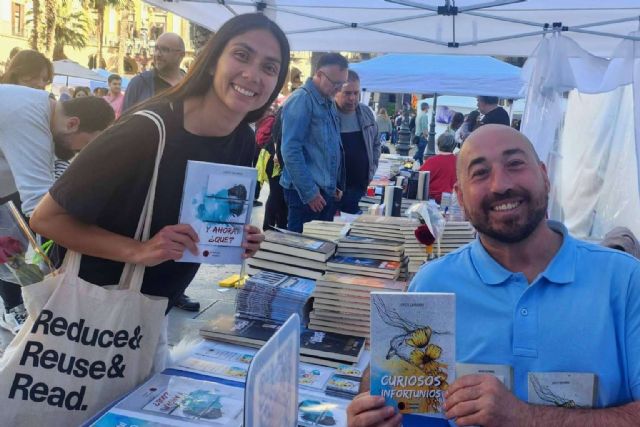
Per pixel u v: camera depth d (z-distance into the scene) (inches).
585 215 273.0
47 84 154.6
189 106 75.5
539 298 63.7
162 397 71.8
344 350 92.5
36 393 69.1
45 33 1222.3
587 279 63.5
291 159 185.2
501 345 64.1
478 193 64.4
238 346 94.2
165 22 2075.5
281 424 51.4
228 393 74.5
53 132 116.9
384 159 380.2
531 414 56.8
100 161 68.7
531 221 63.4
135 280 71.7
